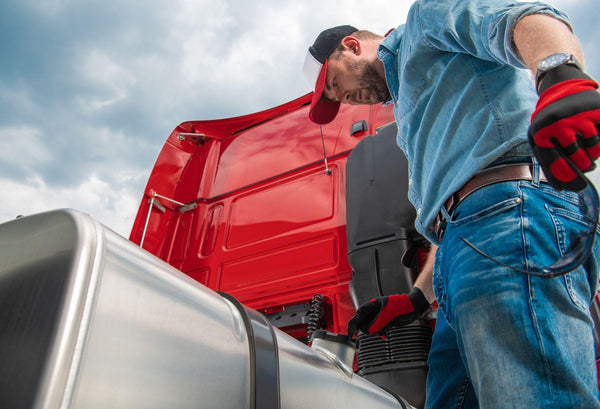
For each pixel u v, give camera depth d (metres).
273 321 2.80
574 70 0.65
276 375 0.54
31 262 0.35
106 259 0.37
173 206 3.70
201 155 3.89
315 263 2.77
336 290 2.61
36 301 0.32
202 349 0.44
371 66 1.55
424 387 1.84
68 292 0.32
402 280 2.09
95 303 0.33
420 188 1.11
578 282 0.81
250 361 0.52
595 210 0.65
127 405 0.35
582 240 0.67
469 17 0.92
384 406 0.88
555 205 0.85
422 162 1.09
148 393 0.37
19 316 0.32
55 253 0.34
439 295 1.05
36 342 0.30
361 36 1.63
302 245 2.88
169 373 0.40
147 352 0.38
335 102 1.98
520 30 0.78
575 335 0.76
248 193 3.39
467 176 0.90
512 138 0.88
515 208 0.84
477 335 0.79
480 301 0.80
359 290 2.20
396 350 1.92
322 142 3.13
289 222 3.02
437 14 1.01
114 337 0.35
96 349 0.33
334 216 2.85
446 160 0.99
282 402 0.56
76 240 0.34
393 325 1.30
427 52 1.08
